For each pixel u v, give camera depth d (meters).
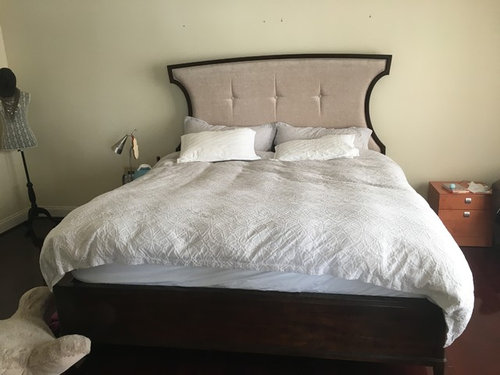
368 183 2.25
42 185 3.91
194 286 1.69
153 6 3.31
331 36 3.18
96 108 3.64
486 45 3.02
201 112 3.36
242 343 1.69
